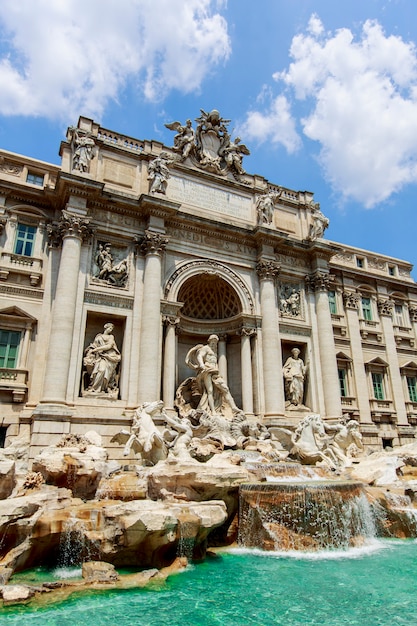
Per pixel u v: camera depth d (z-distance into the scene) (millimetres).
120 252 25750
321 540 14195
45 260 24312
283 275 31250
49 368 21141
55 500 12711
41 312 23266
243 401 26953
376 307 37031
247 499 14953
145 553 11773
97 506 12727
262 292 29094
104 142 27250
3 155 25594
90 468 15172
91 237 24812
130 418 22016
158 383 23453
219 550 14023
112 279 24812
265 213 30719
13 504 11750
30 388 21797
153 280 24969
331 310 34500
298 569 11805
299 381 28844
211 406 25172
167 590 10047
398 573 11383
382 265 39500
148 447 18562
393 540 15773
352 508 15312
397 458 21141
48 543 11648
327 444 22812
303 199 34500
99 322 24656
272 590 10062
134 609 8875
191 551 12297
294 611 8828
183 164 30172
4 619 8312
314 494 14719
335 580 10820
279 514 14461
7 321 22672
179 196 29031
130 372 23375
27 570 11383
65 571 11367
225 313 30094
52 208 25578
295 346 30812
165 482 14812
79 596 9539
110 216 25797
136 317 24531
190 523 12234
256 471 17297
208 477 14719
